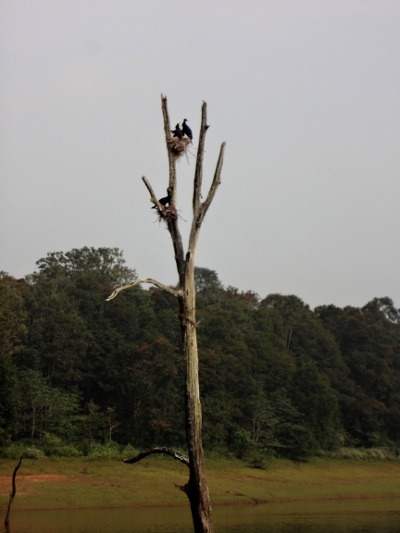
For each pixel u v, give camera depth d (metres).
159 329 69.19
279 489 51.66
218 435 59.84
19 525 33.09
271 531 33.56
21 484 43.56
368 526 35.97
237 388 65.44
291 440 63.78
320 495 51.28
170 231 16.05
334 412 69.56
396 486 57.81
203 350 64.12
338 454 66.81
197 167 16.05
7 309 64.31
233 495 47.69
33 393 56.47
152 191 15.75
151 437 60.06
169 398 59.97
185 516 37.41
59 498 41.16
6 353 60.19
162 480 47.44
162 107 16.20
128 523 34.47
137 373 60.41
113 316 69.25
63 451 52.84
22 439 55.09
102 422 58.59
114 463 51.34
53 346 63.50
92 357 64.69
